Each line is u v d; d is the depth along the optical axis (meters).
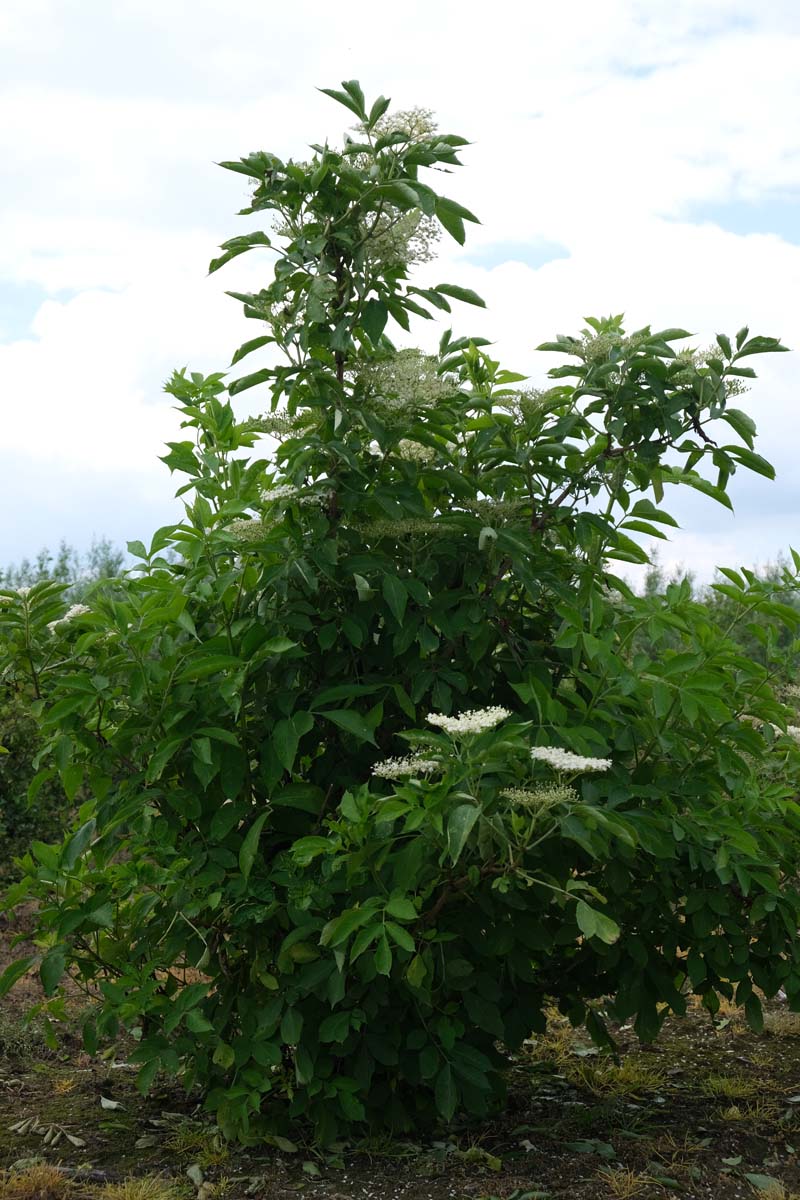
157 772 3.44
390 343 4.21
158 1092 4.23
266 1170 3.46
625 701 3.53
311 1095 3.55
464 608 3.79
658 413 3.88
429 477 3.99
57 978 3.66
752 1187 3.38
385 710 3.95
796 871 4.05
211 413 4.13
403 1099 3.83
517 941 3.72
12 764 6.64
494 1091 3.84
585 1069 4.40
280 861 3.59
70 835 4.14
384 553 3.89
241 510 3.73
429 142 3.54
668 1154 3.63
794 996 3.89
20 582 11.80
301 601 3.71
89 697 3.54
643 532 4.21
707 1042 4.92
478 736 3.09
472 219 3.59
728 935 3.89
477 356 4.46
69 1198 3.22
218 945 3.77
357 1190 3.30
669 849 3.40
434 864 3.37
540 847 3.46
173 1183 3.34
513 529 3.80
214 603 3.74
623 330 4.39
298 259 3.54
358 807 3.27
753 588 3.97
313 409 3.81
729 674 3.85
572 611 3.57
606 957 3.78
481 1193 3.27
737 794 3.82
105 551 14.24
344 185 3.53
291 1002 3.46
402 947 3.30
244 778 3.72
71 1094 4.19
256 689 3.72
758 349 3.89
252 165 3.58
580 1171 3.47
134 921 3.85
